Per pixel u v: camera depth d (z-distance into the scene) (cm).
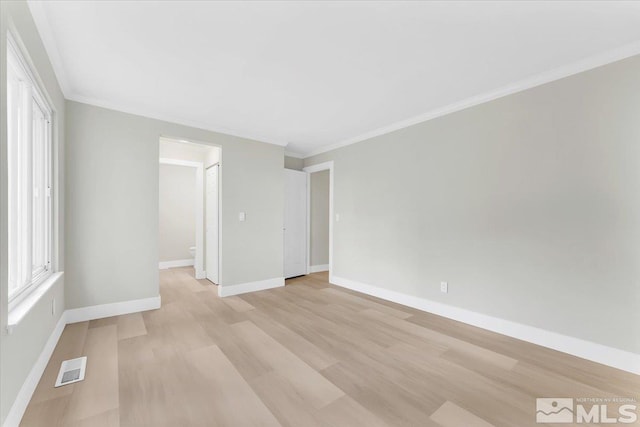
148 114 325
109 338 247
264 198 429
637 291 195
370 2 158
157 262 331
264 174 430
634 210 196
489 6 161
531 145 244
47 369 196
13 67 157
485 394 172
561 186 228
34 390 171
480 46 200
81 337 247
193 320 293
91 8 163
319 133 407
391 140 369
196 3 160
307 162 525
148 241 324
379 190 384
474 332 264
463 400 167
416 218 337
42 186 221
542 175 238
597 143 211
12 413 137
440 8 163
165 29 183
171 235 612
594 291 212
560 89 229
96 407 158
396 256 360
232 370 198
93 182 291
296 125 372
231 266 391
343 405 161
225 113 330
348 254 432
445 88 265
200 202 500
